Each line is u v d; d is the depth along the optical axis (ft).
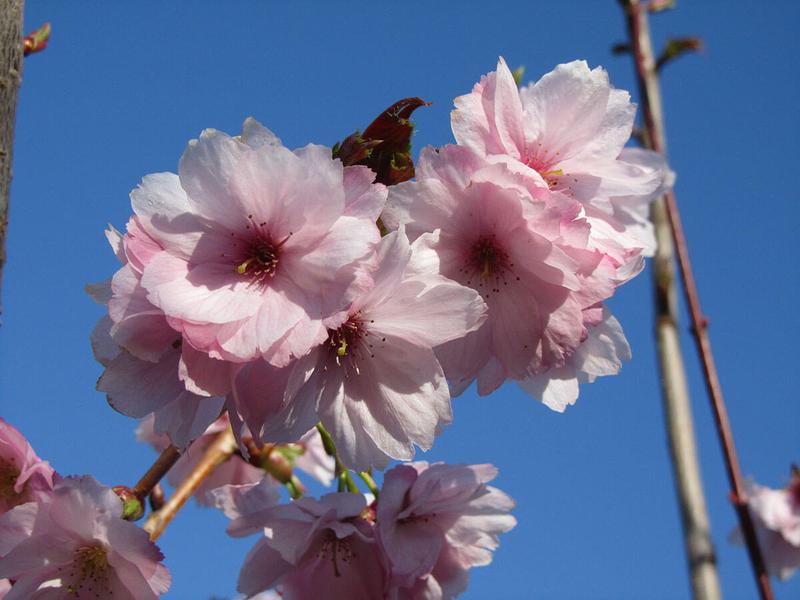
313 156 1.19
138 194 1.20
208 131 1.20
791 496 2.50
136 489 1.33
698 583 1.65
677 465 1.70
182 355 1.17
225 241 1.20
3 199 1.17
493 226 1.26
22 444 1.32
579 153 1.32
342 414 1.23
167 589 1.30
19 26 1.20
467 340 1.27
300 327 1.18
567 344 1.27
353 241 1.18
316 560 1.37
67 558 1.30
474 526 1.39
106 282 1.21
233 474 1.54
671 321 1.74
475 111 1.27
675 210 1.76
